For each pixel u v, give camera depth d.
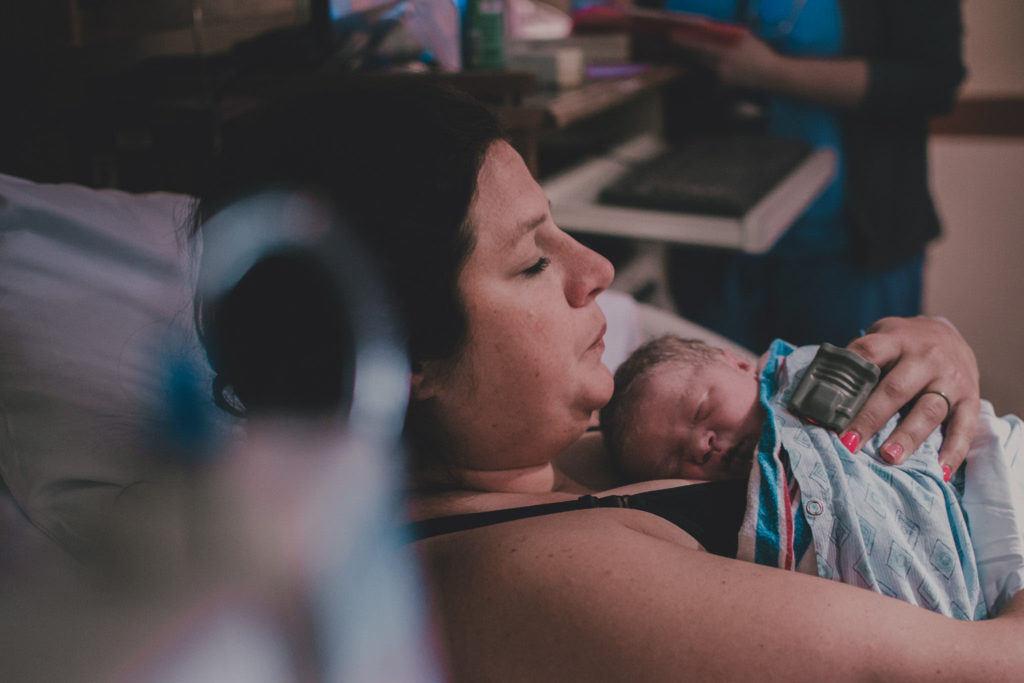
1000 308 3.04
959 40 1.96
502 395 0.77
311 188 0.70
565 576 0.66
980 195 3.18
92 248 1.08
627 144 2.09
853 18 2.00
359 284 0.70
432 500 0.81
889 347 0.89
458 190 0.70
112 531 0.87
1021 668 0.61
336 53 1.49
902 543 0.74
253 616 0.75
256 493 0.77
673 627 0.62
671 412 0.93
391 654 0.69
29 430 0.96
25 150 1.30
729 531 0.78
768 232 1.50
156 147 1.33
